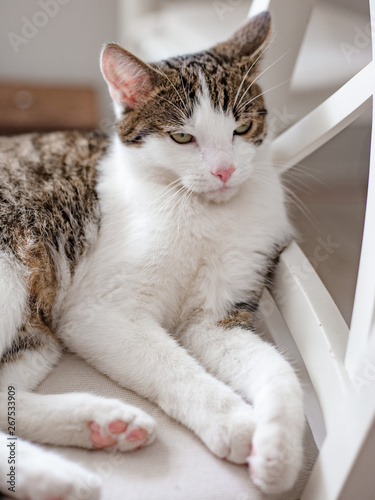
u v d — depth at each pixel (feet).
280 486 2.41
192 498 2.36
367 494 2.42
